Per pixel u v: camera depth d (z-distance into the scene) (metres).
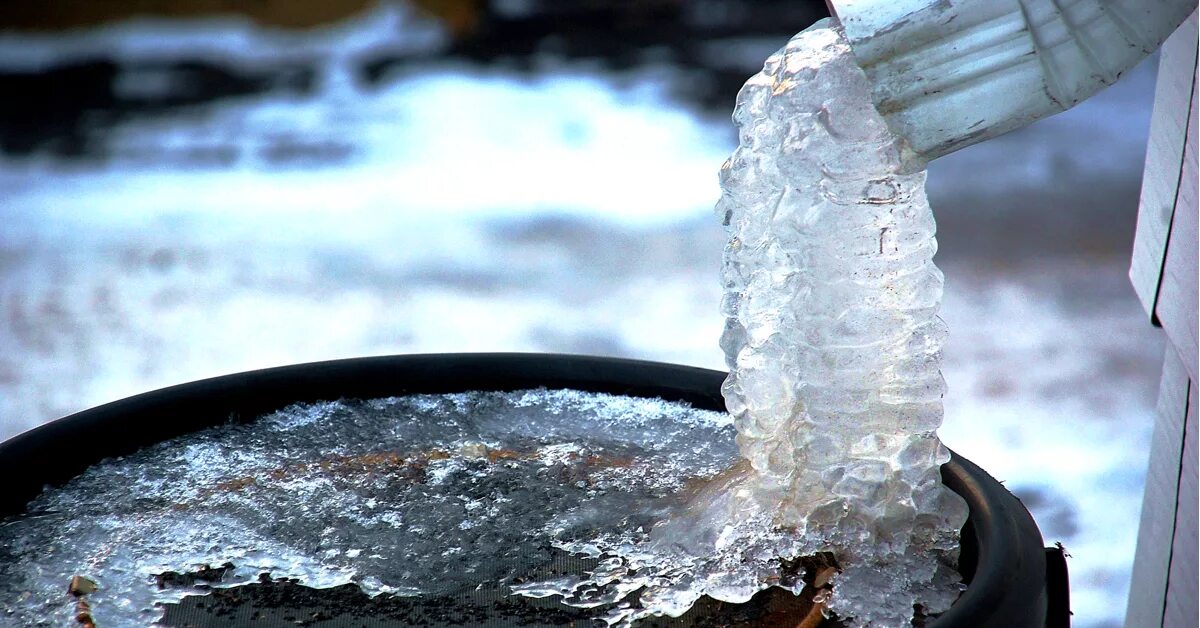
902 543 2.44
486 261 7.71
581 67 15.84
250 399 2.64
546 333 6.24
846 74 2.40
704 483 2.54
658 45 17.31
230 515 2.52
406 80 14.98
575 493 2.54
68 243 8.16
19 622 2.40
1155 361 5.82
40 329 6.34
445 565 2.47
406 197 9.58
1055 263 7.48
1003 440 4.96
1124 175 9.91
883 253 2.41
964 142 2.37
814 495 2.45
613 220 8.79
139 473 2.56
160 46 16.64
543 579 2.45
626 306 6.72
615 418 2.65
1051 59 2.35
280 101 13.80
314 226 8.66
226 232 8.50
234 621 2.41
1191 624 2.46
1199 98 2.43
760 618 2.40
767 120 2.44
